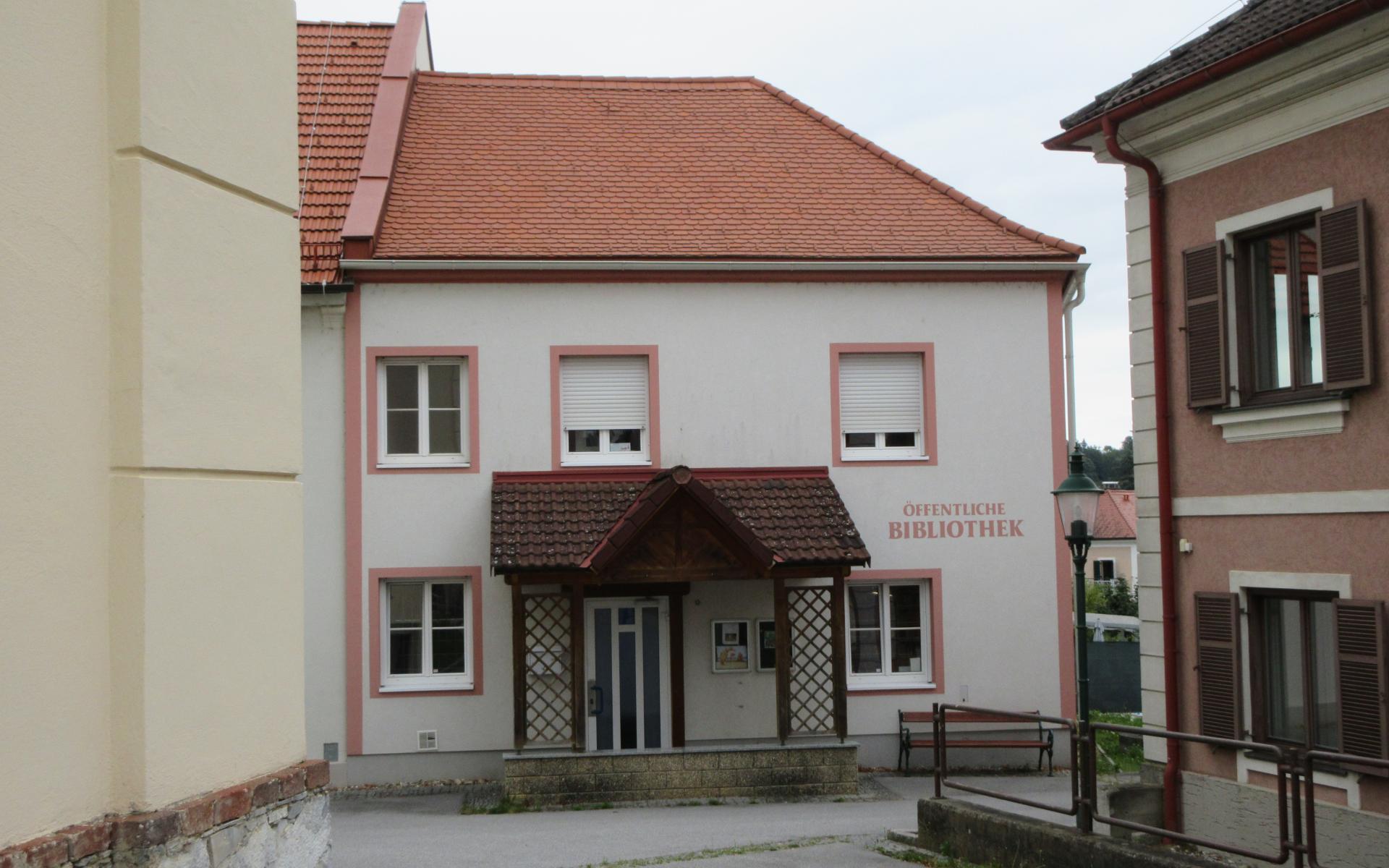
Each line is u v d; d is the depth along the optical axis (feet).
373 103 67.51
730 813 48.62
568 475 57.67
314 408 56.90
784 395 59.67
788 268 59.26
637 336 58.95
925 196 65.46
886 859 35.83
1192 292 37.52
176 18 18.67
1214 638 36.55
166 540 17.92
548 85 72.33
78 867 15.99
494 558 51.93
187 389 18.66
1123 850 29.07
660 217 62.03
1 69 15.49
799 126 70.90
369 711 55.98
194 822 17.94
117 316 17.62
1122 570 189.98
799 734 57.11
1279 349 35.68
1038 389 61.16
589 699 57.16
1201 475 37.52
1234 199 36.40
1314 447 33.83
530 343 58.23
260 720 20.27
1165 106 37.40
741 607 58.23
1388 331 31.71
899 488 60.08
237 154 20.26
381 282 57.36
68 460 16.56
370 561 56.54
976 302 61.05
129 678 17.26
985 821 34.30
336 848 40.04
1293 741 34.96
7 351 15.44
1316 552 33.68
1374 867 31.60
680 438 58.95
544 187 63.72
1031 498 60.75
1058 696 60.08
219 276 19.69
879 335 60.34
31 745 15.56
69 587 16.48
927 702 59.36
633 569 52.85
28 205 15.93
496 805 51.03
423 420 58.03
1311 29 31.68
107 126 17.71
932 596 59.88
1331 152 33.35
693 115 71.15
